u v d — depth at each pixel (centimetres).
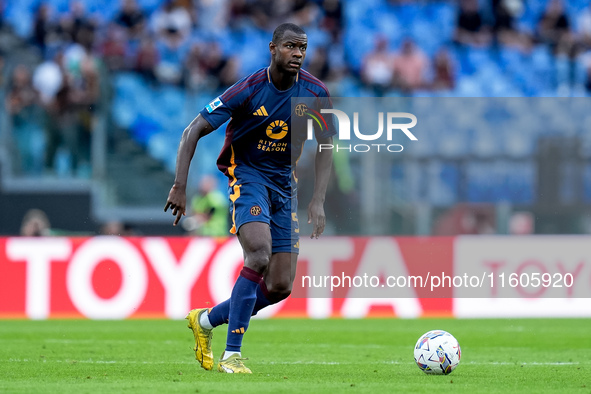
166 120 5850
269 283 1902
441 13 6725
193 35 6306
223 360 1855
